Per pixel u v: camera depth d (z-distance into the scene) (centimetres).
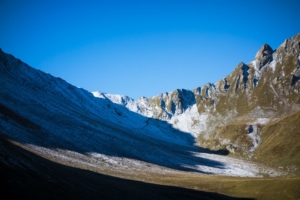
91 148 13850
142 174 11888
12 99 14825
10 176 4488
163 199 7662
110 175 9869
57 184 5272
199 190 9719
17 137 10125
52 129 13738
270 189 8912
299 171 17188
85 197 5319
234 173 17538
